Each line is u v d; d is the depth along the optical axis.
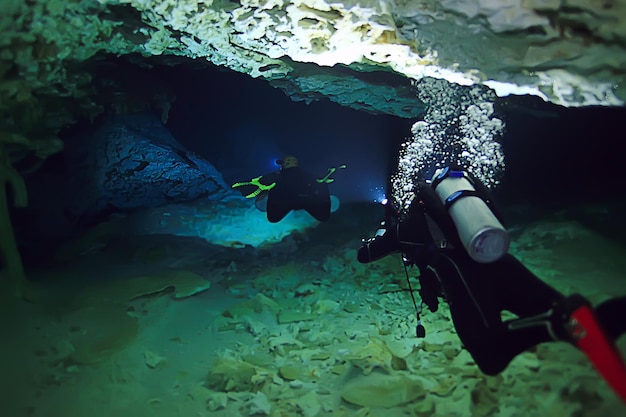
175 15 3.20
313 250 5.43
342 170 10.07
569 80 2.66
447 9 2.53
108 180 6.73
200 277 4.55
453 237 2.28
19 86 3.63
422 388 2.74
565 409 2.37
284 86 5.54
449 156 5.26
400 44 3.00
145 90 6.62
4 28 3.15
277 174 5.45
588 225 5.25
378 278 4.60
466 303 2.27
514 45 2.57
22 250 5.35
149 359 3.22
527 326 2.00
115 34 3.75
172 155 7.41
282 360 3.23
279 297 4.29
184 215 6.45
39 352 3.23
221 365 3.11
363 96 5.58
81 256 5.07
